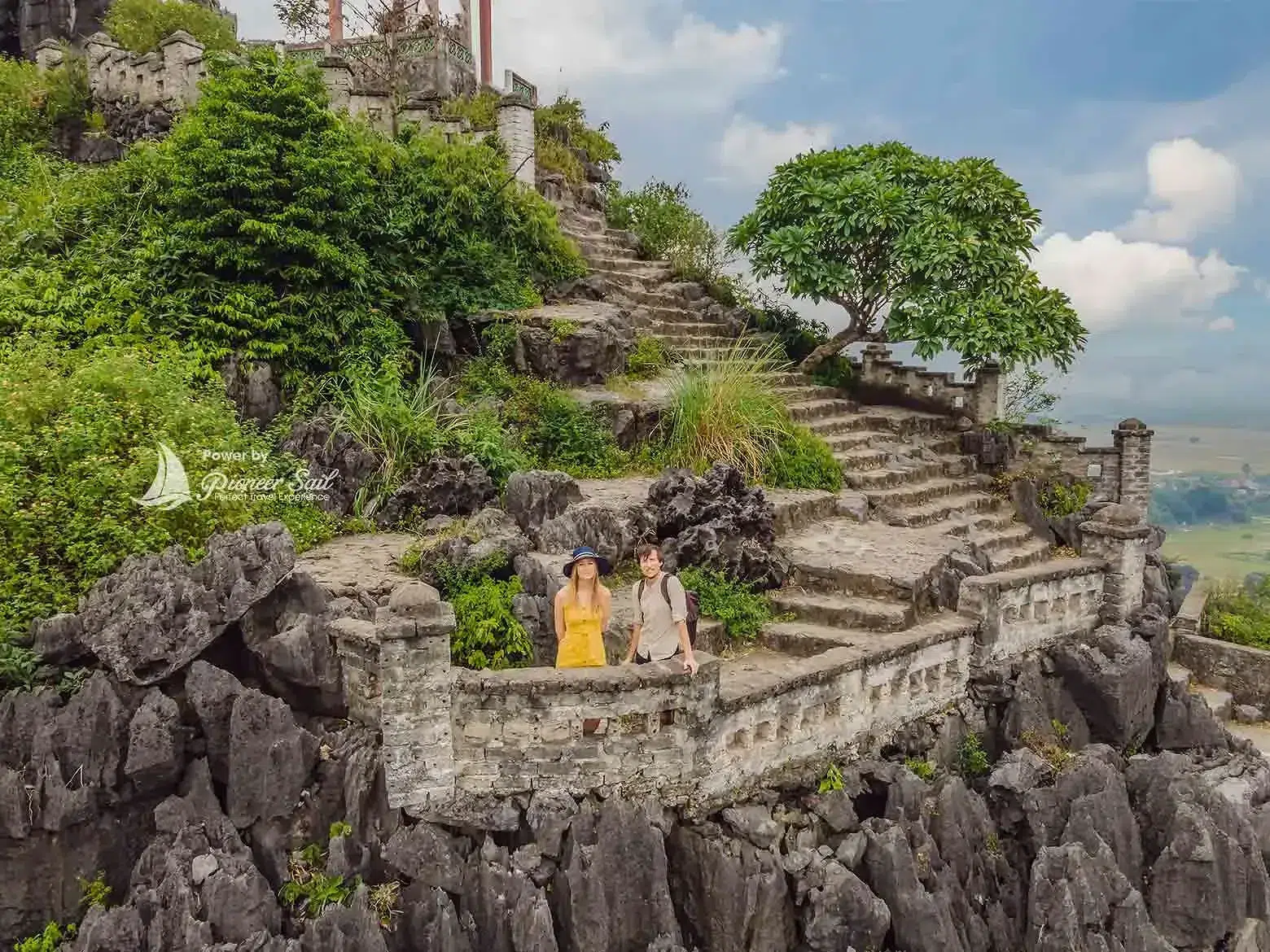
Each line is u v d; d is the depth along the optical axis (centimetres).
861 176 1744
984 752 984
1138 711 1055
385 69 2373
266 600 743
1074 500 1686
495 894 661
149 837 682
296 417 1196
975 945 796
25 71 2030
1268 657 1479
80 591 784
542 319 1494
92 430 861
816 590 1090
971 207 1681
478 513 1069
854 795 832
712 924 718
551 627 875
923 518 1427
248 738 675
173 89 1906
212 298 1210
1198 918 845
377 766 674
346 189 1317
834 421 1681
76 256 1248
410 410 1187
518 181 1773
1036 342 1638
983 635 991
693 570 1034
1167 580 1689
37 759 641
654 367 1612
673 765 722
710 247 2139
